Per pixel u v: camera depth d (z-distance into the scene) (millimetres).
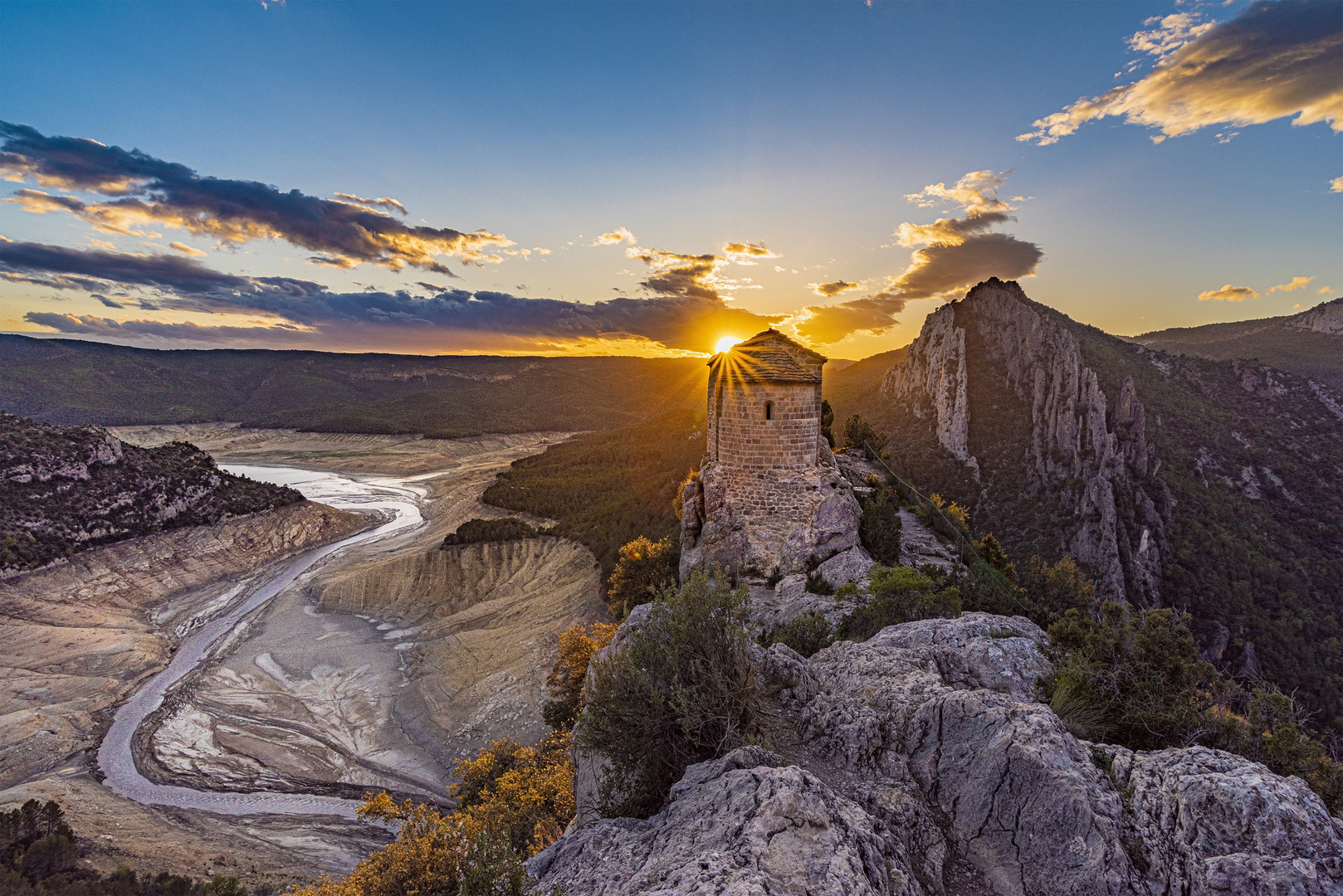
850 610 18797
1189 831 6270
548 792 21000
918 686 9852
